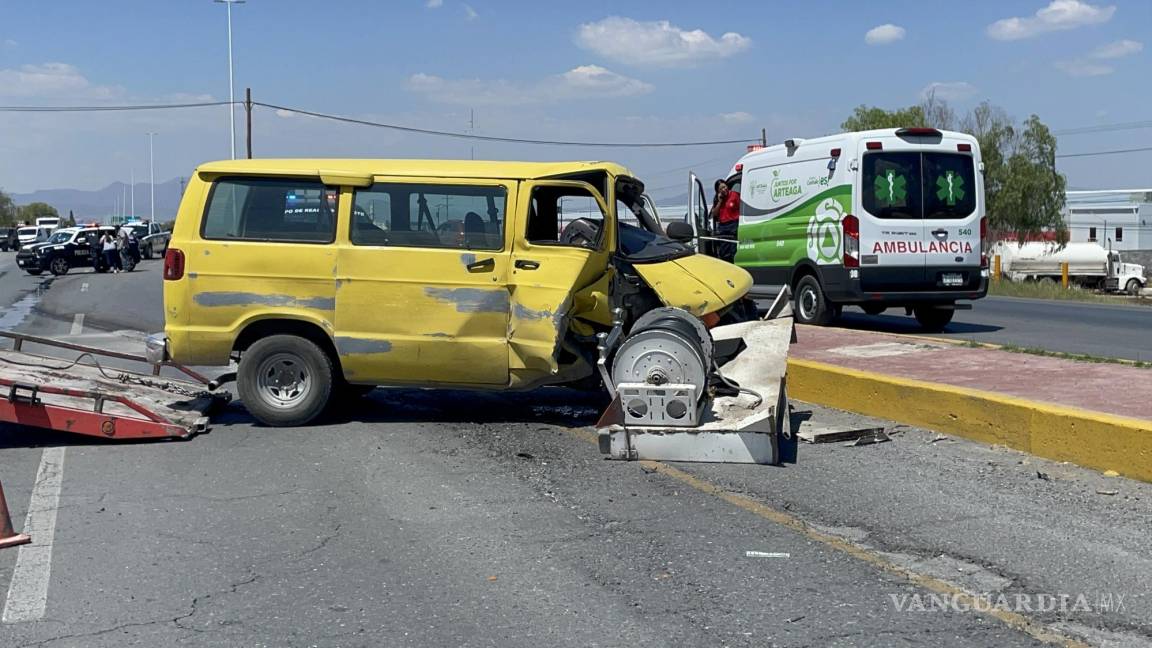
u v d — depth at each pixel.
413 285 8.26
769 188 15.51
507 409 9.30
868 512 6.03
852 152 13.63
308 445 7.92
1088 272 42.00
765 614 4.59
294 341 8.44
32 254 35.34
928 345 11.28
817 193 14.28
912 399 8.24
